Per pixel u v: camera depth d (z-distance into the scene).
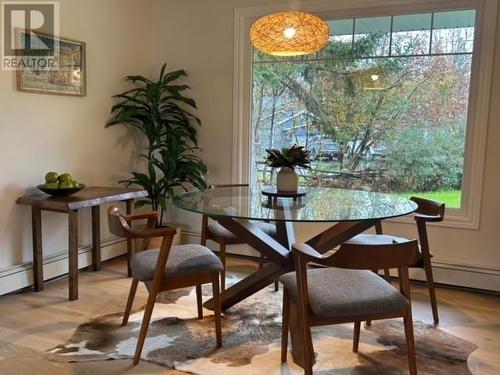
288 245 2.72
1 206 3.00
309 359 1.88
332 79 3.72
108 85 3.82
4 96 2.96
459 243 3.37
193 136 4.09
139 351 2.21
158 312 2.81
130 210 3.58
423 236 2.72
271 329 2.60
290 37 2.69
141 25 4.14
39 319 2.69
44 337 2.46
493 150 3.20
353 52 3.62
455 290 3.30
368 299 1.88
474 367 2.21
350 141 3.72
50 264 3.34
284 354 2.22
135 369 2.15
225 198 2.74
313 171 3.85
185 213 4.27
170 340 2.44
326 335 2.54
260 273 2.75
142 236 2.13
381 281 2.05
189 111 4.19
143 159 4.30
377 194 2.92
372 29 3.54
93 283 3.33
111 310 2.83
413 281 3.46
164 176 4.00
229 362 2.23
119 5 3.87
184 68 4.16
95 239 3.59
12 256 3.10
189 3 4.07
